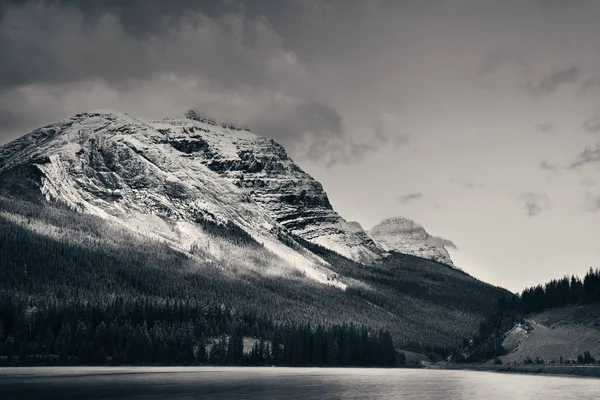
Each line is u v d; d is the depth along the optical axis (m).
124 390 180.50
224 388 190.38
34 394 169.50
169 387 190.38
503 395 179.12
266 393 178.50
